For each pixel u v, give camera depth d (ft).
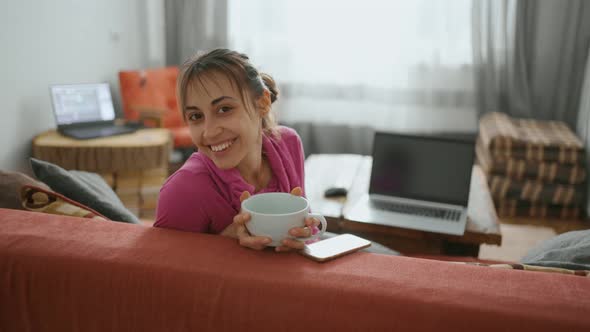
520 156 9.73
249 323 2.36
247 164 3.16
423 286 2.29
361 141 13.16
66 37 9.91
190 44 12.93
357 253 2.64
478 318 2.12
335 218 6.21
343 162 8.77
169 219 2.89
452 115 12.42
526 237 8.91
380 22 12.25
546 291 2.27
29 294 2.59
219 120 2.73
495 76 11.86
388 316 2.20
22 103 8.82
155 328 2.50
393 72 12.45
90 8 10.65
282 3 12.59
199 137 2.81
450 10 11.81
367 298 2.23
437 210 6.36
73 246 2.62
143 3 12.90
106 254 2.54
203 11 12.71
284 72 13.01
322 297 2.27
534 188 9.72
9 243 2.64
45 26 9.27
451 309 2.15
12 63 8.51
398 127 12.76
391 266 2.49
